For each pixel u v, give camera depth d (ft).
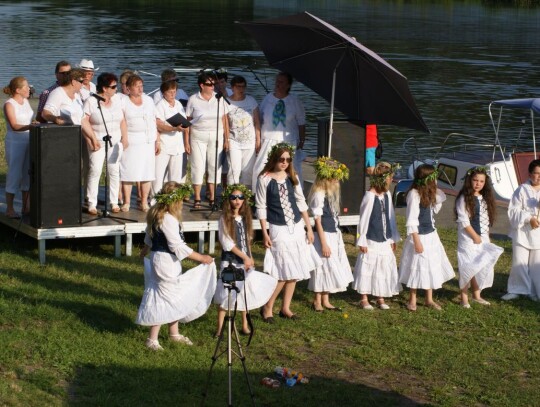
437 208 32.19
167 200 26.03
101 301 30.27
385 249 31.71
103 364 25.14
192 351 26.71
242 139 39.09
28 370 24.43
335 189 31.19
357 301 32.91
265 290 27.94
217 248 38.83
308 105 94.02
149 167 37.58
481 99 98.68
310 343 28.35
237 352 27.04
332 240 31.24
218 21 188.34
